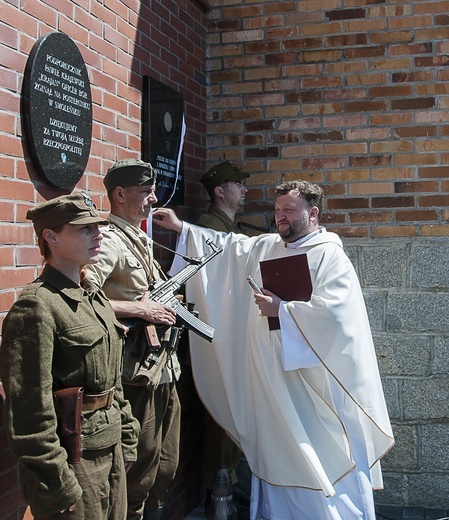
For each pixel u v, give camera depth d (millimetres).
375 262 4820
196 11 5031
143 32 4145
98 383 2537
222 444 4578
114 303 3141
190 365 4602
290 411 3828
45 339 2354
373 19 4918
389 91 4891
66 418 2396
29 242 2947
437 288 4742
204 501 4914
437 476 4691
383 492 4738
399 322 4758
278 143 5062
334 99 4977
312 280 3914
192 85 4930
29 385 2311
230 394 4176
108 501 2600
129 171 3385
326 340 3777
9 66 2820
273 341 3904
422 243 4789
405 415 4723
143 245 3432
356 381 3830
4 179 2789
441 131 4824
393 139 4883
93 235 2551
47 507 2311
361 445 3916
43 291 2434
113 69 3760
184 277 3578
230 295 4230
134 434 2820
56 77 3100
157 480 3697
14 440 2283
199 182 5055
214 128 5172
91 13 3523
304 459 3787
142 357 3213
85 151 3354
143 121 4129
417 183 4840
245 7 5121
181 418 4562
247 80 5121
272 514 3982
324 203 4957
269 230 4898
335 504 3836
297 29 5039
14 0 2857
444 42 4824
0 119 2764
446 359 4691
